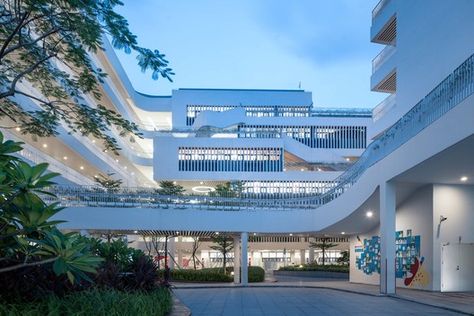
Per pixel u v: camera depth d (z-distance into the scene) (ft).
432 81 75.05
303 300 62.08
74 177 120.98
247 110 219.61
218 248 133.28
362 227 92.02
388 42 102.63
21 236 17.76
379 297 64.59
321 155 191.21
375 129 99.66
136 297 28.07
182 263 166.91
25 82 82.94
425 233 70.74
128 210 95.14
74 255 16.63
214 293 76.54
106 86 144.77
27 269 21.16
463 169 57.77
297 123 204.64
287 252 176.86
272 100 223.92
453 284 68.74
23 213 16.38
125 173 171.94
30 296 21.63
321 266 137.08
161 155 183.73
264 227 98.84
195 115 223.51
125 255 40.40
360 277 97.86
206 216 97.91
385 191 67.46
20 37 35.35
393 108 89.86
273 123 203.41
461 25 66.74
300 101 223.30
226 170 184.34
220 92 224.74
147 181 225.35
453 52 68.74
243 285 95.35
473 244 69.62
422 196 71.72
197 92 224.53
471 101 40.70
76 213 93.09
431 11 75.92
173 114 222.69
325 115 210.79
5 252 19.94
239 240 108.37
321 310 50.24
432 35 75.41
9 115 42.22
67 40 37.91
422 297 60.54
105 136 42.52
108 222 94.17
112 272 35.27
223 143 185.16
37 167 16.21
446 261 68.74
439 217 68.85
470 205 69.92
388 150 66.49
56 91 42.27
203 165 184.24
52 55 37.78
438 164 54.60
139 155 196.44
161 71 35.83
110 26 33.68
